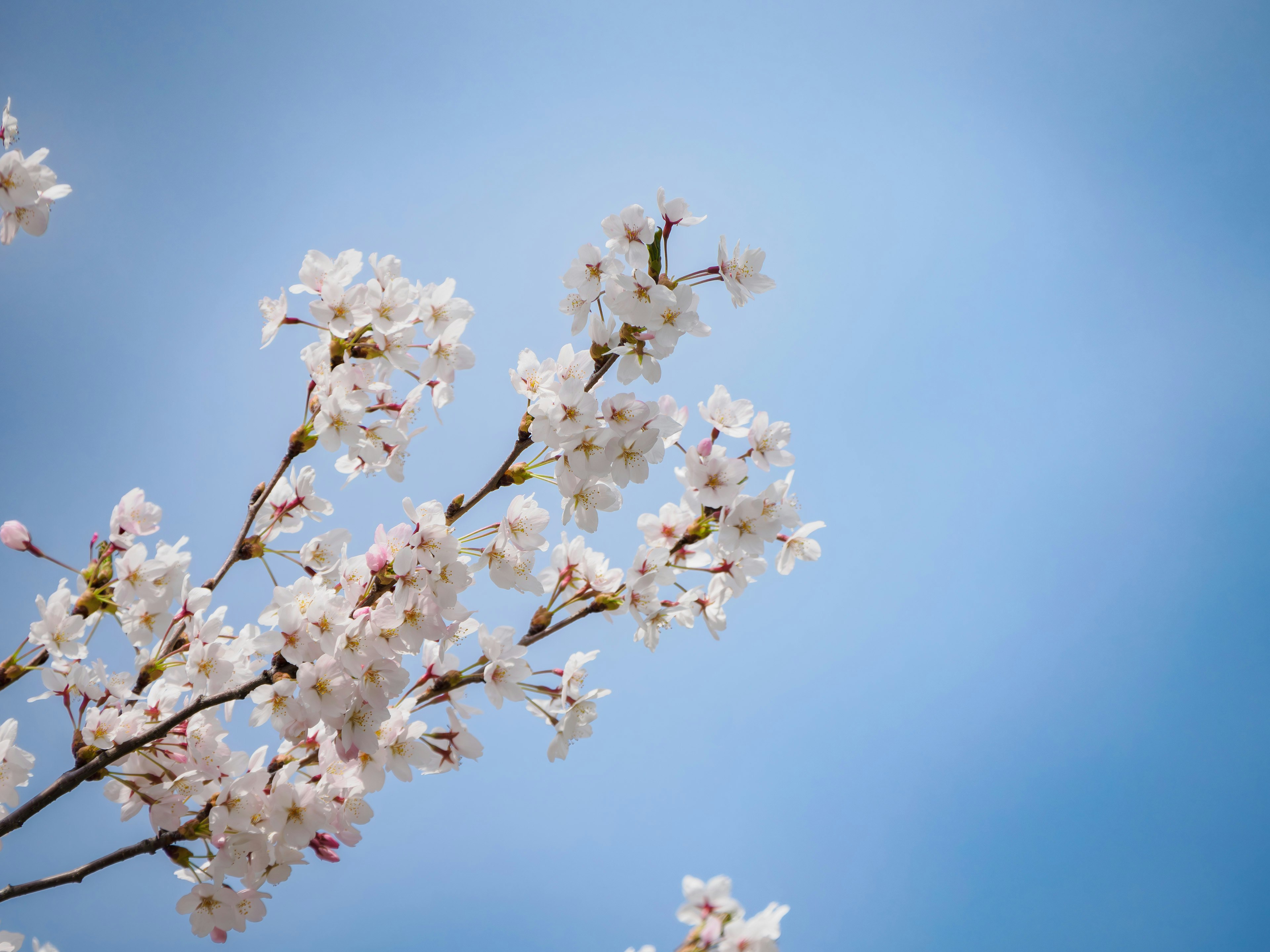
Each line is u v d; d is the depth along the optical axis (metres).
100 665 1.86
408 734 1.90
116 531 1.86
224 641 1.89
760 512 1.90
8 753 1.86
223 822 1.85
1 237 1.82
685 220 1.89
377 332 1.90
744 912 1.75
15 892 1.83
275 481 1.90
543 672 1.90
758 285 1.90
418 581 1.87
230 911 1.88
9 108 1.82
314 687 1.85
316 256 1.91
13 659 1.84
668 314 1.88
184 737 1.89
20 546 1.85
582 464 1.89
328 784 1.89
